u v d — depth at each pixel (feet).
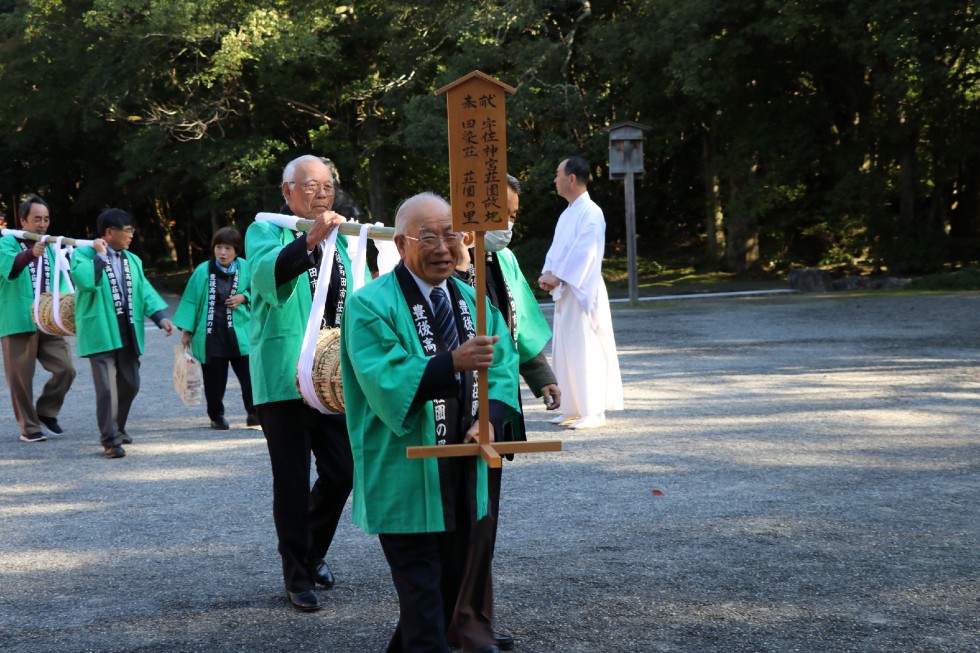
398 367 9.72
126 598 13.91
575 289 24.98
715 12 68.18
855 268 85.35
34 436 26.48
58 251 24.66
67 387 27.22
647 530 16.31
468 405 10.38
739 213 77.77
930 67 61.93
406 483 10.10
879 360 35.09
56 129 111.86
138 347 24.76
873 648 11.46
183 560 15.61
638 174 62.59
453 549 10.77
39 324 24.68
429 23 82.64
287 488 13.38
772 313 52.95
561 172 25.49
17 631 12.74
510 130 78.59
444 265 10.27
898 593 13.17
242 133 96.63
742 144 77.51
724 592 13.39
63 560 15.78
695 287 78.02
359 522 10.46
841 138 80.33
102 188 115.14
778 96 79.97
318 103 98.22
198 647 12.08
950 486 18.47
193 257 134.00
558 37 86.33
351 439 10.49
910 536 15.57
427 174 103.71
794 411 26.43
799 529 16.11
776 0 65.46
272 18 79.41
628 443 23.24
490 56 76.18
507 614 12.81
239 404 31.86
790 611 12.64
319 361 12.48
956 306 51.21
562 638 11.98
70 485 21.09
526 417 27.27
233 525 17.56
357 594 13.88
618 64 77.87
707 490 18.76
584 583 13.89
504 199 10.10
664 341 43.39
